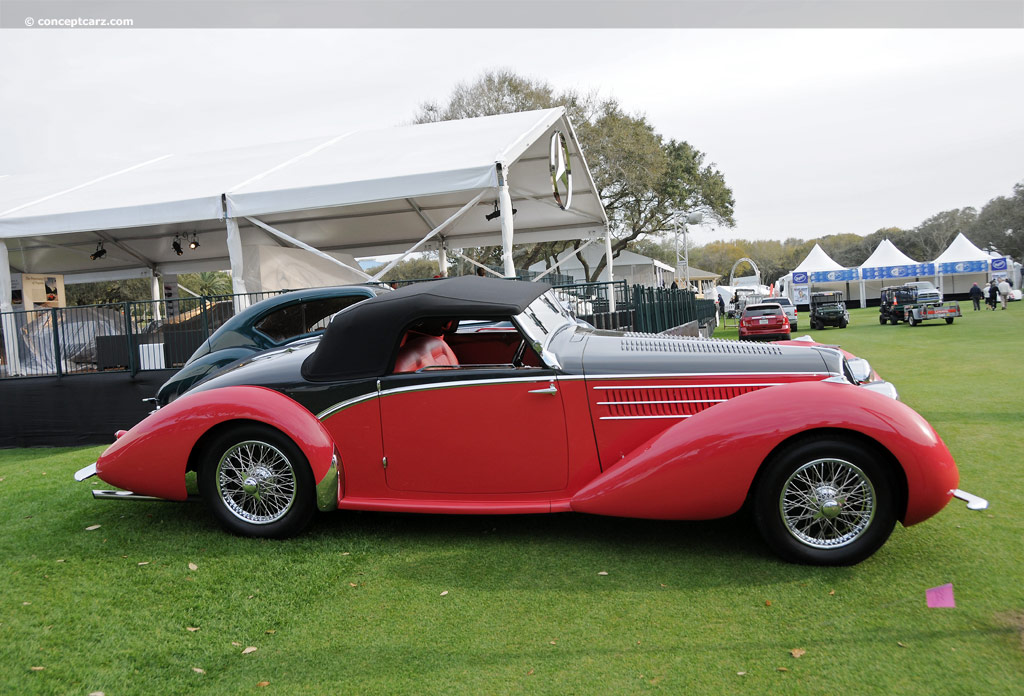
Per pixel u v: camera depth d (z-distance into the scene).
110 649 2.89
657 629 2.92
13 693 2.57
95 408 8.85
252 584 3.53
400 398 3.99
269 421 3.99
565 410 3.86
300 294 6.67
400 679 2.62
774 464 3.45
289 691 2.57
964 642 2.71
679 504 3.55
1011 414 7.28
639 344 4.21
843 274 44.84
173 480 4.21
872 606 3.04
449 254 21.61
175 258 17.48
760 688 2.46
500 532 4.18
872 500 3.38
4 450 8.88
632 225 35.62
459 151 10.57
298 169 11.50
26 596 3.45
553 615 3.08
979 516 4.17
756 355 3.96
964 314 29.73
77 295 36.72
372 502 4.05
